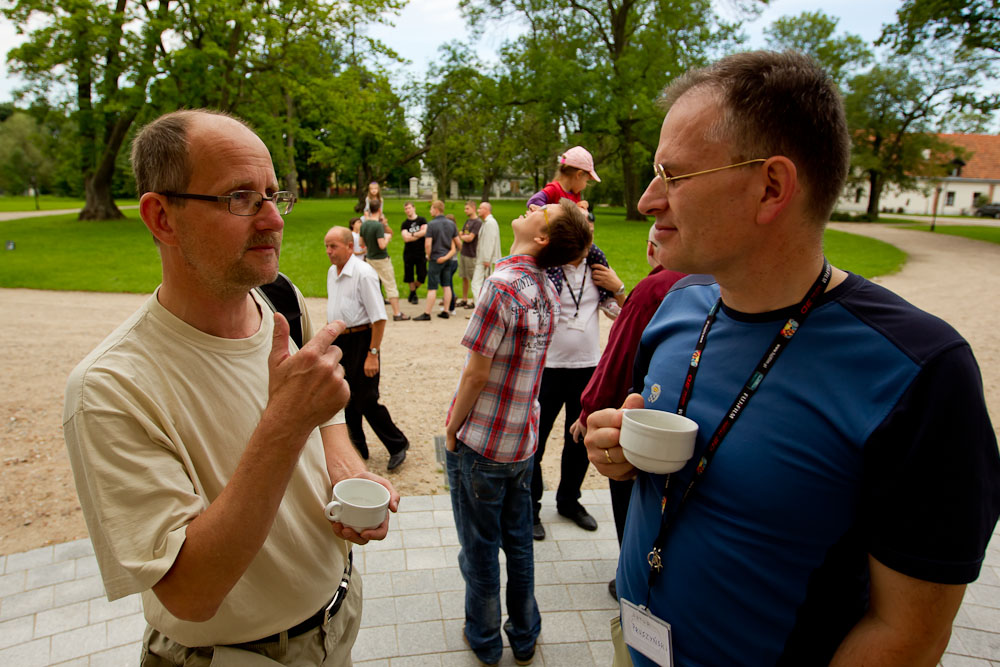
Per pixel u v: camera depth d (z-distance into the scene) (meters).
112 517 1.10
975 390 0.92
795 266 1.10
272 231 1.33
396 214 32.16
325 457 1.69
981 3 22.03
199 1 21.00
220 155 1.24
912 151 36.97
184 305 1.33
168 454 1.20
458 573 3.07
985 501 0.92
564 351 3.24
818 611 1.04
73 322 8.39
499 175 54.06
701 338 1.27
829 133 1.03
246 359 1.41
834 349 1.04
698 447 1.17
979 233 28.80
